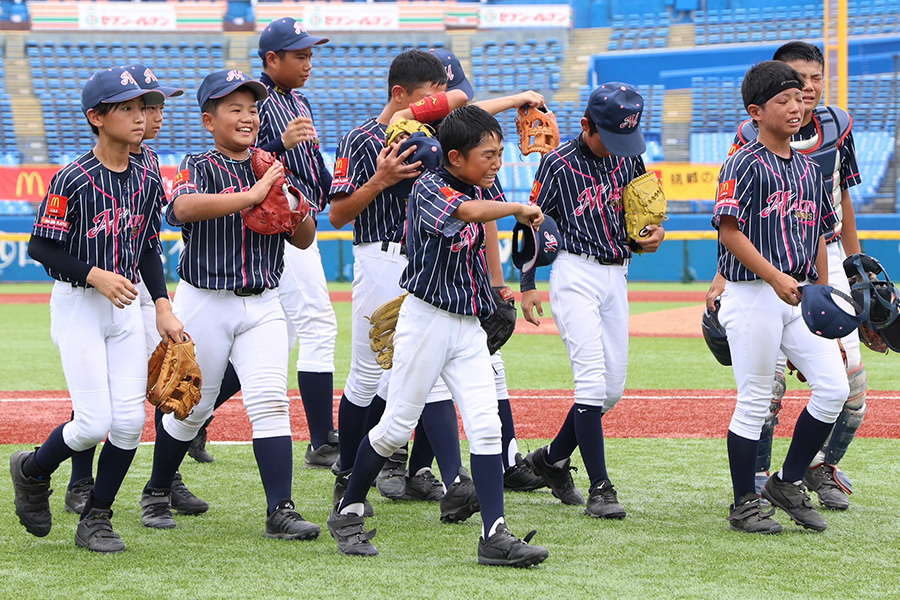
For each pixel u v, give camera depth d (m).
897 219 49.78
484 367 9.03
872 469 12.73
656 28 64.38
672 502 11.20
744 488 10.01
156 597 7.77
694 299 43.25
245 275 9.59
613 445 14.47
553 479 11.37
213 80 9.59
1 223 52.56
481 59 65.69
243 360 9.70
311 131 10.55
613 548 9.30
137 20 65.25
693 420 16.39
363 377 11.35
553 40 65.50
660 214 10.88
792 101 9.74
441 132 8.66
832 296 9.41
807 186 10.03
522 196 56.16
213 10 65.75
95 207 8.90
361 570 8.54
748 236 9.92
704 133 59.41
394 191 11.42
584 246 10.91
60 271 8.79
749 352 9.86
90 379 8.95
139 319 9.44
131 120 8.92
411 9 66.00
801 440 9.97
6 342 28.72
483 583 8.15
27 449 14.17
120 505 11.08
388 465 11.88
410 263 8.95
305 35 12.98
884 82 57.22
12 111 61.19
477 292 8.94
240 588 8.00
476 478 8.83
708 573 8.44
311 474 12.98
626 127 10.49
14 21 64.44
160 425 10.05
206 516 10.59
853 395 10.77
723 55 61.00
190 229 9.59
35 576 8.34
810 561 8.83
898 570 8.54
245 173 9.81
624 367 11.21
